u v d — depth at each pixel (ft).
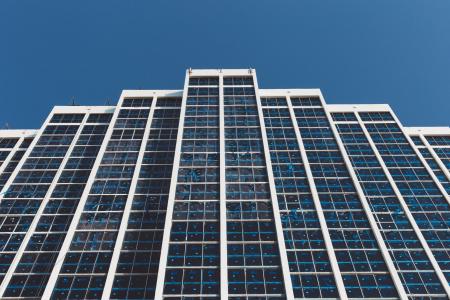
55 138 253.65
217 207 184.14
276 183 208.85
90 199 203.00
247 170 202.59
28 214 205.36
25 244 186.29
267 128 248.11
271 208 183.32
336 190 205.98
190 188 193.16
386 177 220.64
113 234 185.68
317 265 165.89
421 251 178.70
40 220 199.21
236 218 178.50
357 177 221.05
